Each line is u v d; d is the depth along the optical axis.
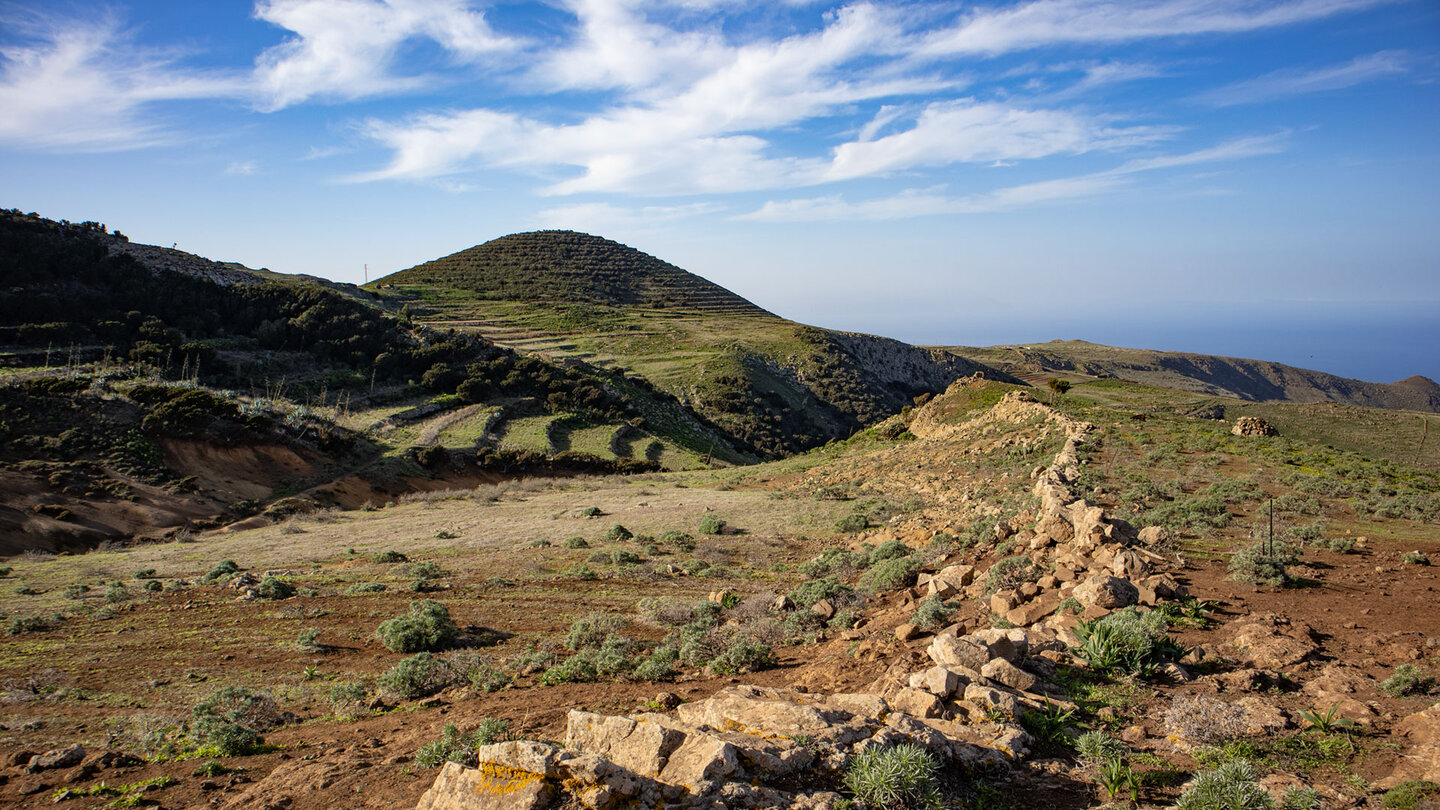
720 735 7.56
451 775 7.05
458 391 92.19
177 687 15.77
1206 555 17.67
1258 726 8.16
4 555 39.88
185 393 63.66
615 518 41.09
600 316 193.75
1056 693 9.64
